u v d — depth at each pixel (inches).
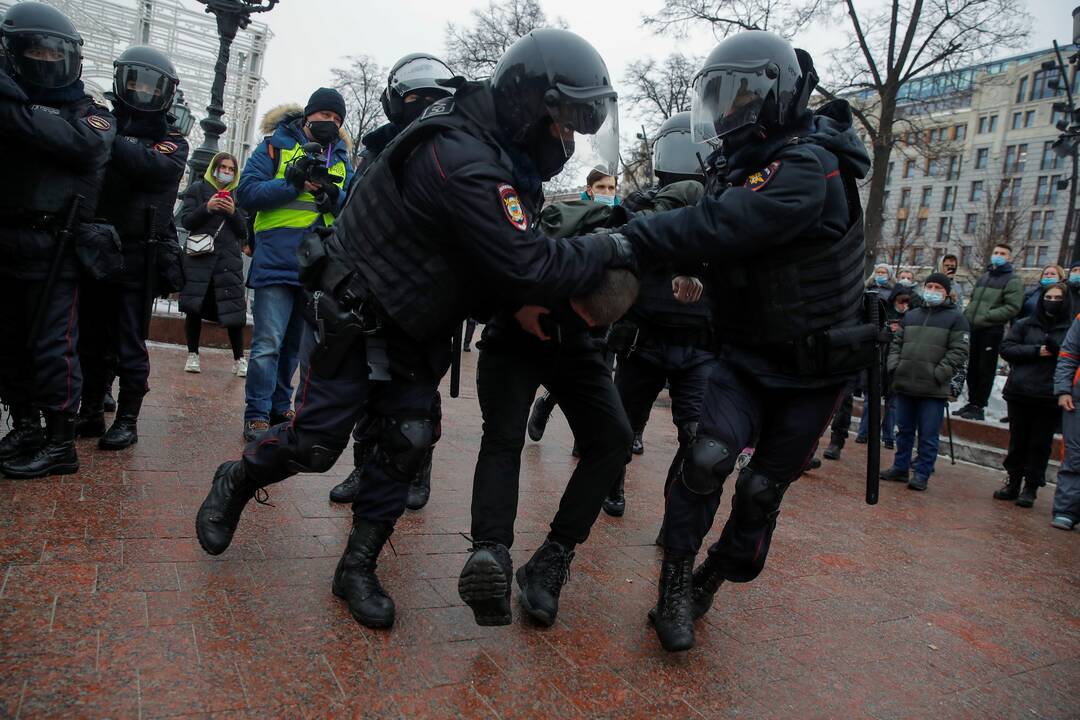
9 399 133.6
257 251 175.6
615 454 105.2
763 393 102.3
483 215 81.4
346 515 132.7
